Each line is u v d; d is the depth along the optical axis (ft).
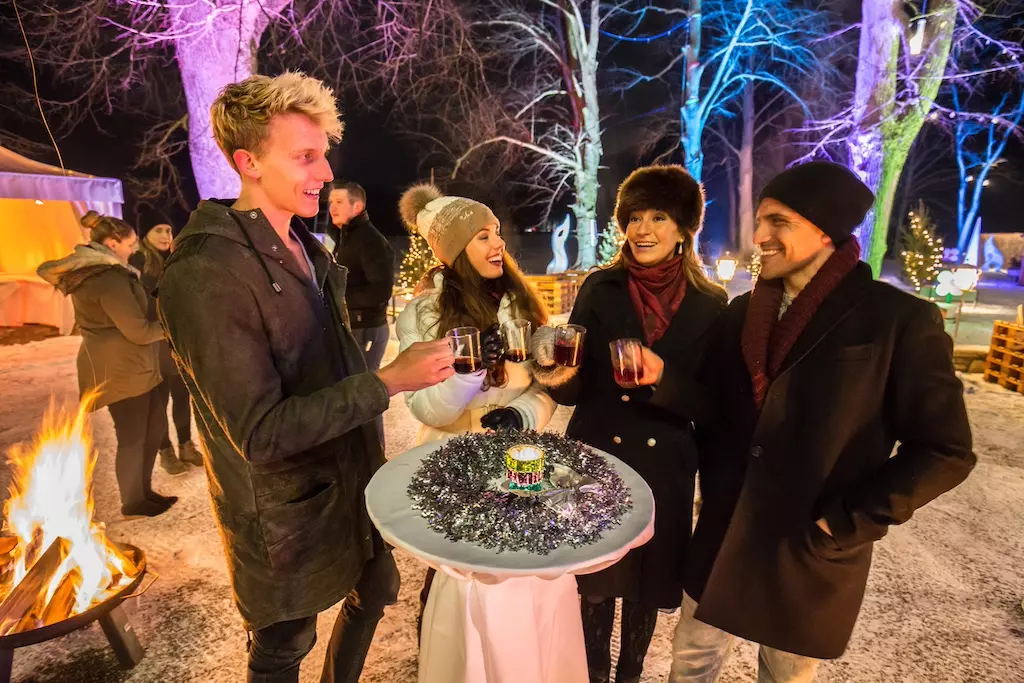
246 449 4.63
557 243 51.60
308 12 29.32
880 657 7.87
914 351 4.55
